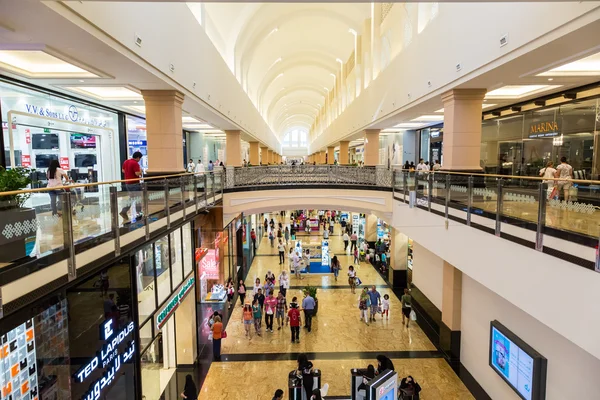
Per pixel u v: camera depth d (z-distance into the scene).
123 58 6.12
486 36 7.18
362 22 20.28
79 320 4.32
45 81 7.60
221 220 12.07
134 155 7.30
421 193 9.73
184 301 8.92
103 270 4.75
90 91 9.45
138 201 5.59
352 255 20.31
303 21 23.89
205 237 12.09
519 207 5.07
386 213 12.96
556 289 4.28
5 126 7.43
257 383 8.27
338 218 32.91
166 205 6.80
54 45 5.42
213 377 8.53
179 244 8.35
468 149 9.14
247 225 18.50
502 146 12.88
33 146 8.38
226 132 19.83
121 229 5.03
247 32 18.58
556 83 8.40
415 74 11.45
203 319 11.41
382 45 17.31
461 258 7.08
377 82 16.52
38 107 8.54
